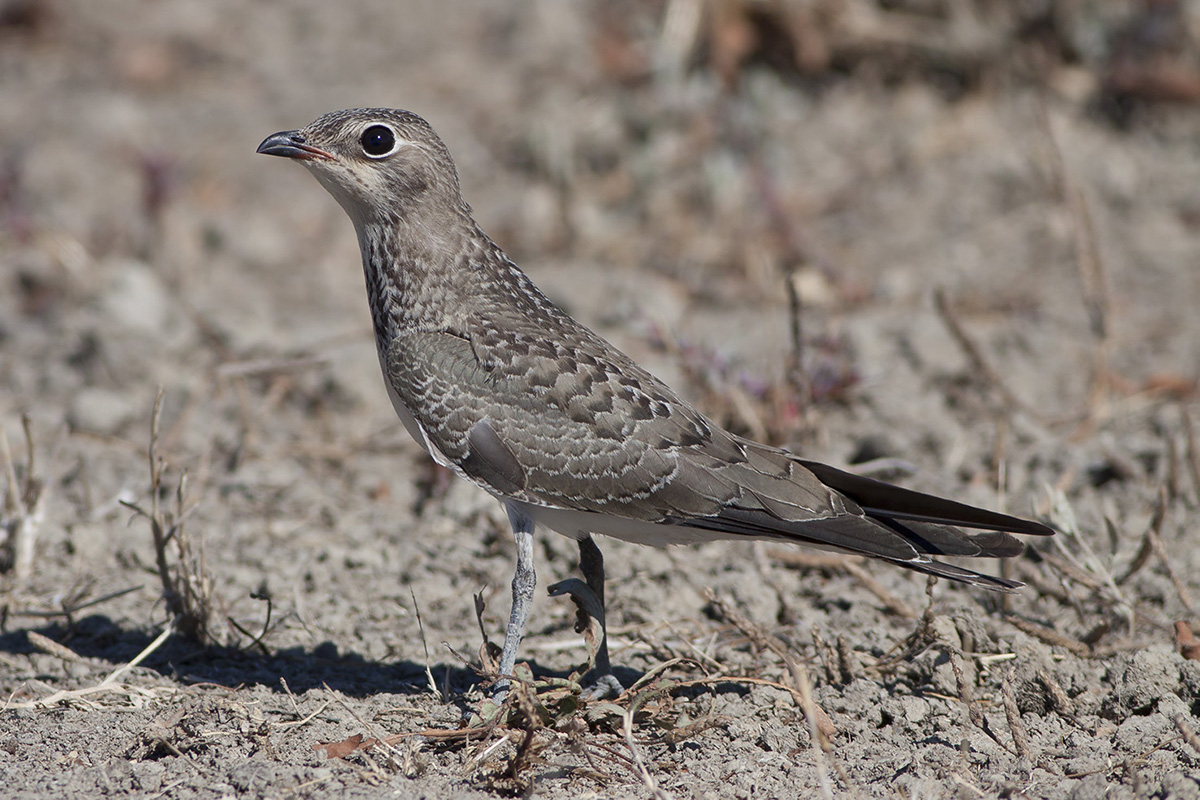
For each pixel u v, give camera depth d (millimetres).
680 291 22406
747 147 24812
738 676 12039
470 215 12766
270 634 13227
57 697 11547
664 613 13625
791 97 27672
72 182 26297
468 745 10789
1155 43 26656
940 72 27828
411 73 30156
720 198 24328
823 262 22422
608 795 10109
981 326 20594
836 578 14414
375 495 16688
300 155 12398
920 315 20812
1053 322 20906
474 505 15820
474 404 11977
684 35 26984
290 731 11094
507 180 26188
